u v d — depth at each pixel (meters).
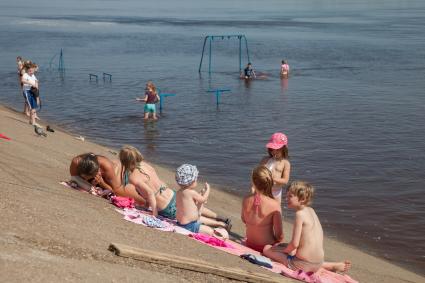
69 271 5.40
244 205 8.72
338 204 14.75
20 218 6.56
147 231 7.80
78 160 9.40
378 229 13.19
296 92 33.03
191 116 26.11
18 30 74.44
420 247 12.28
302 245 7.83
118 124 24.03
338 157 19.44
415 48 55.59
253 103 29.64
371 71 41.59
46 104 27.92
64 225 6.81
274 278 6.99
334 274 8.11
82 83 35.00
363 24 89.88
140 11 136.00
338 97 31.34
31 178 9.33
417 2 194.75
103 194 9.27
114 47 56.78
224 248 8.21
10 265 5.14
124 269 5.93
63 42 60.28
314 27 83.81
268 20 100.94
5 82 33.59
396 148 20.70
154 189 9.25
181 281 6.11
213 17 110.81
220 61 47.59
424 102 29.78
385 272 10.49
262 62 47.03
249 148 20.66
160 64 45.03
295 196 7.82
